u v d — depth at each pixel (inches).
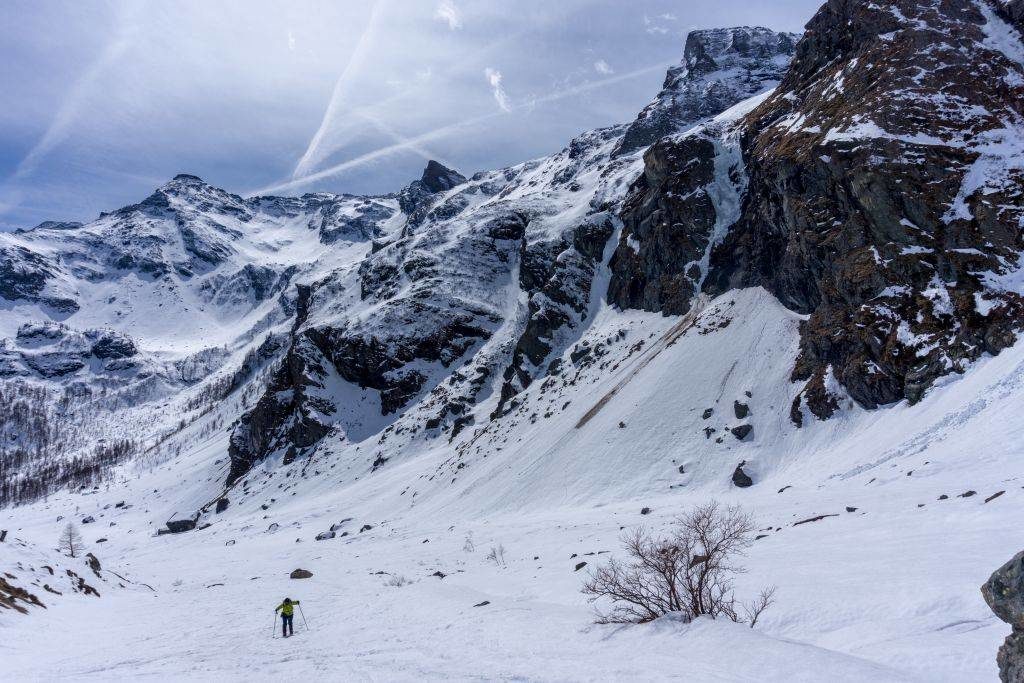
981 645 491.8
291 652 867.4
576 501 2516.0
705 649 547.5
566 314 4478.3
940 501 1066.1
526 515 2598.4
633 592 741.9
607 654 596.1
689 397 2753.4
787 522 1289.4
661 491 2333.9
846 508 1230.3
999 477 1116.5
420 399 5226.4
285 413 5984.3
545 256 5383.9
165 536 4761.3
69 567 1801.2
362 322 5772.6
